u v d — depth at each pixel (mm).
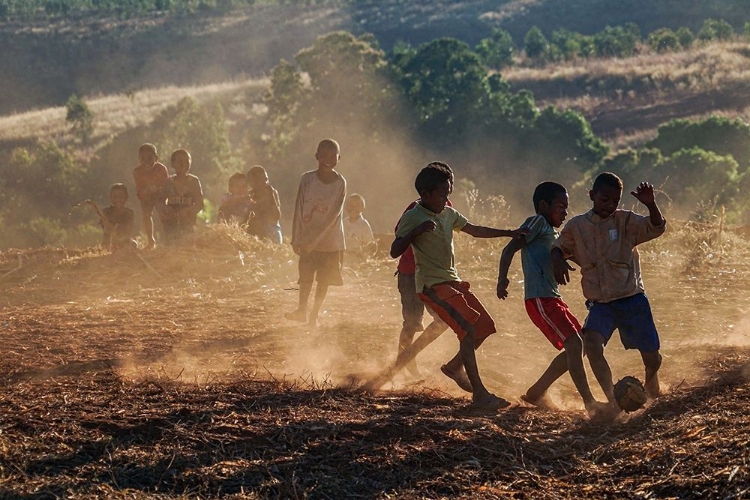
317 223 8352
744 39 92312
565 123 62438
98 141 70875
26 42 128250
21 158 54812
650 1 134625
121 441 5062
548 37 127000
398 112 65812
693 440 4742
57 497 4387
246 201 13531
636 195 5410
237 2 151750
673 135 53625
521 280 10539
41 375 6582
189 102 58594
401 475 4660
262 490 4504
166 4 151125
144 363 6957
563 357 5871
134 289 10859
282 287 10656
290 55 126625
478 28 133875
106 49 126875
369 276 11219
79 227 43469
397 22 140000
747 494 4055
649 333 5668
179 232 12922
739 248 11922
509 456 4844
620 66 87562
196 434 5152
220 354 7332
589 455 4828
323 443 5020
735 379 5832
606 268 5637
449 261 6016
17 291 10977
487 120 64562
